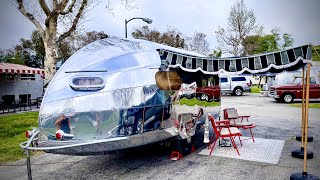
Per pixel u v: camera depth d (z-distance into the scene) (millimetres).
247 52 37156
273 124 10578
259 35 38000
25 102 19859
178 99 6203
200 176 5363
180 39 40219
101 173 5715
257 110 14648
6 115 14305
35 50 33875
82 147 4715
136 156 6762
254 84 45188
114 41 6066
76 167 6156
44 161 6672
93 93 4910
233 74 5945
